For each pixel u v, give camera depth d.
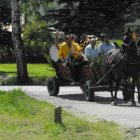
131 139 18.09
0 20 54.72
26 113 22.95
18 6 43.19
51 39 47.38
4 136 18.25
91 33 44.66
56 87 31.52
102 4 45.09
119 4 45.66
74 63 29.97
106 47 29.75
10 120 21.14
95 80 28.80
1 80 43.69
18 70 42.25
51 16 46.34
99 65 28.36
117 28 46.78
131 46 26.55
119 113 23.86
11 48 57.06
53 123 20.03
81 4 45.25
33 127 19.80
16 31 42.47
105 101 28.94
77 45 30.66
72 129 19.27
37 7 48.44
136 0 46.50
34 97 29.64
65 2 45.91
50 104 26.47
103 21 44.81
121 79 27.47
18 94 28.62
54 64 31.72
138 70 26.83
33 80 43.41
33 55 69.81
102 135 18.53
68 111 24.44
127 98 28.30
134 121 21.45
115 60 27.09
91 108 25.77
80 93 33.22
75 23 44.66
